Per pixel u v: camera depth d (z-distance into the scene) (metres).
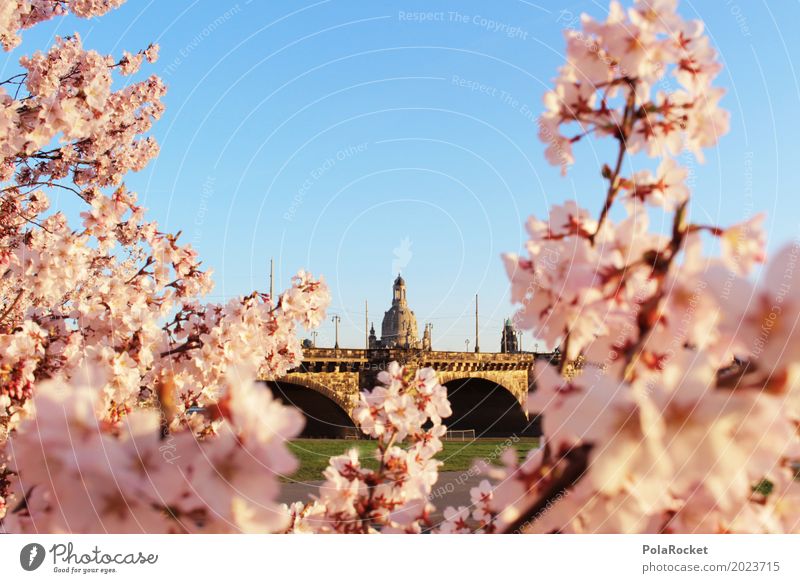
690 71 2.16
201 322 6.50
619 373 1.81
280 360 6.83
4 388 5.29
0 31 8.53
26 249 7.36
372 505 3.54
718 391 1.63
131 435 1.76
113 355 5.36
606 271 1.98
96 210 7.97
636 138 2.16
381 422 3.97
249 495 1.77
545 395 1.93
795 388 1.57
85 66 8.78
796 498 1.82
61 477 1.69
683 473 1.70
